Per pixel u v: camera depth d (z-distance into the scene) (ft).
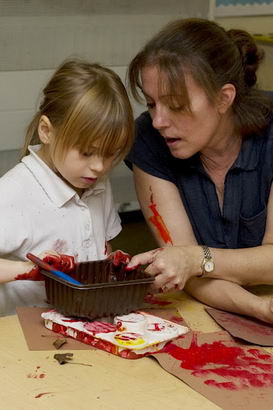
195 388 3.86
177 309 5.14
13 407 3.60
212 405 3.70
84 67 5.23
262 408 3.69
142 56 4.96
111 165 5.19
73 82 5.01
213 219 5.80
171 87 4.75
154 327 4.50
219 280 5.30
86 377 3.95
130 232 12.98
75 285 4.31
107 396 3.75
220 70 4.99
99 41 10.00
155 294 5.40
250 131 5.47
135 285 4.53
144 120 5.85
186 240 5.70
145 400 3.73
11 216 5.11
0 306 5.40
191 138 5.04
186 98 4.80
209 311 5.12
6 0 9.10
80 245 5.53
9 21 9.23
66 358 4.14
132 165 5.89
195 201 5.76
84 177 5.08
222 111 5.13
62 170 5.11
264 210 5.66
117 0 9.95
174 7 10.48
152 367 4.12
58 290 4.49
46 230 5.32
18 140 9.88
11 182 5.21
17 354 4.19
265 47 11.46
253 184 5.62
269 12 12.57
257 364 4.22
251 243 5.88
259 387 3.92
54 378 3.92
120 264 4.88
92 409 3.61
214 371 4.08
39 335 4.45
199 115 4.91
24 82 9.62
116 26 10.06
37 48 9.53
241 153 5.54
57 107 5.02
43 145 5.38
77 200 5.42
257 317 4.96
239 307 5.04
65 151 4.97
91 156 4.99
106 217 5.97
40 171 5.29
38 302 5.46
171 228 5.72
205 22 5.17
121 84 5.24
